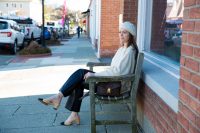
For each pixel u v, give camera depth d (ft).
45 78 28.43
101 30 42.96
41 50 51.08
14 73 31.99
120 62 13.34
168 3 15.31
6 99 20.40
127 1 21.98
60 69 34.06
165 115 10.55
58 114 17.08
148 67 14.83
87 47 72.95
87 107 18.26
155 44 17.58
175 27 14.05
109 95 13.41
